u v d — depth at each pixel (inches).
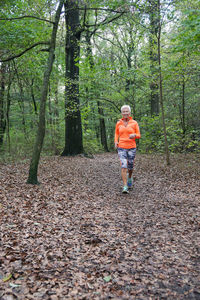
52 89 572.4
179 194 198.2
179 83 414.6
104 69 375.6
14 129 640.4
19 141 592.4
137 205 177.2
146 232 126.3
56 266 91.0
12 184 219.3
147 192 213.2
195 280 80.6
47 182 239.8
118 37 574.6
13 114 617.0
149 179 262.5
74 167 341.1
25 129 613.9
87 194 206.5
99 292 76.0
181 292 74.7
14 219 135.3
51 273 86.0
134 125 215.5
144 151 517.3
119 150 216.8
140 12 290.2
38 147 227.9
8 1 299.9
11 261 91.0
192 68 303.3
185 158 391.5
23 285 77.1
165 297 72.6
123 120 218.5
